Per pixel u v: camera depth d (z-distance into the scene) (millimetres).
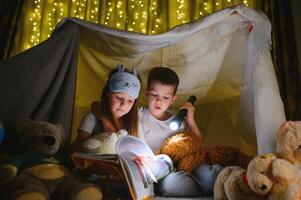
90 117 1395
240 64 1551
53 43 1414
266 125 1251
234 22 1431
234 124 1713
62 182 1045
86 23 1423
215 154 1356
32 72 1372
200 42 1505
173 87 1504
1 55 2025
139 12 2166
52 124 1262
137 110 1468
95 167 1186
